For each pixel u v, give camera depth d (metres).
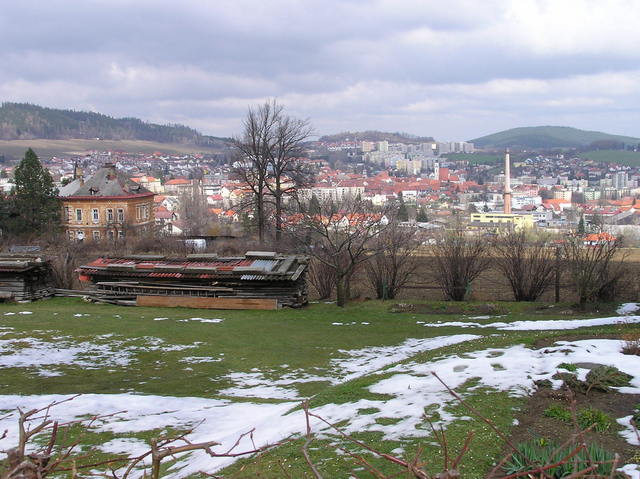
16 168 66.12
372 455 9.95
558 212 158.75
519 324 25.50
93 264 34.56
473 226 85.12
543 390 12.70
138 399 16.42
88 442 12.97
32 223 65.56
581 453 8.98
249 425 13.46
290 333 25.69
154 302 32.44
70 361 21.41
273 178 57.53
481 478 8.70
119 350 22.95
